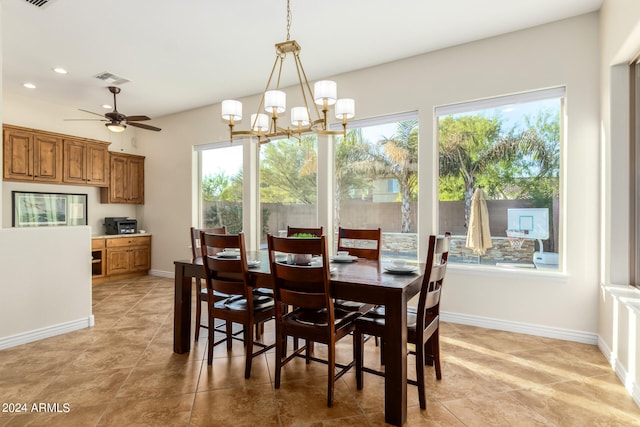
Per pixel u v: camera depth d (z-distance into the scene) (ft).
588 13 9.22
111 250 17.61
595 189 9.13
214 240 7.84
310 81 13.91
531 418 5.97
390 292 5.98
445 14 9.29
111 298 14.32
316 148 14.26
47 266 9.93
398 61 12.06
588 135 9.21
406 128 12.32
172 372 7.64
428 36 10.44
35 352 8.75
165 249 18.97
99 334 10.12
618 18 7.64
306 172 14.61
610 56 8.17
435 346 7.36
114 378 7.35
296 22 9.63
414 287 6.59
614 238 8.25
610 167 8.29
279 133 8.96
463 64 10.94
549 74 9.70
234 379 7.34
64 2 8.64
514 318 10.19
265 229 15.90
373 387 7.06
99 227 18.39
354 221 13.38
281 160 15.33
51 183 15.94
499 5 8.88
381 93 12.39
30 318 9.52
